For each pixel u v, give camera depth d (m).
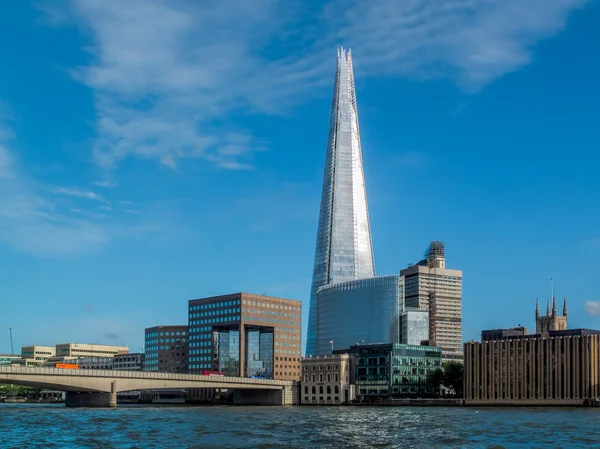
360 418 195.25
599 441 126.25
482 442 125.19
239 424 168.75
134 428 155.38
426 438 132.75
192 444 122.19
